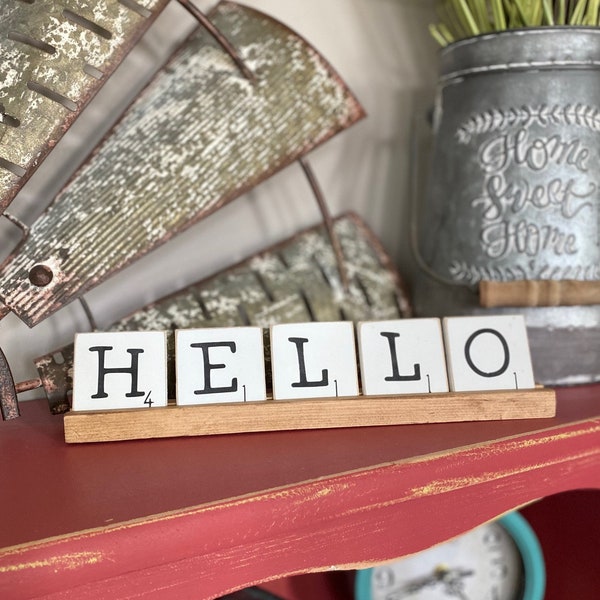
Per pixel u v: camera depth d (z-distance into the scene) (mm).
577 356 637
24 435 561
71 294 591
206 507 442
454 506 509
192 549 439
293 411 547
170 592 439
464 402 558
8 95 559
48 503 448
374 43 814
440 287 690
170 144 630
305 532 469
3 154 557
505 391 564
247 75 653
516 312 635
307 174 725
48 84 565
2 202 561
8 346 656
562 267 643
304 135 668
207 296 668
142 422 537
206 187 634
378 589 722
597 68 647
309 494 464
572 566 708
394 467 488
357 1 800
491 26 706
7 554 403
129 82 688
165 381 544
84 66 573
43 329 669
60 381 577
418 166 849
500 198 652
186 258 730
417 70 843
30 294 580
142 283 711
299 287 699
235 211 753
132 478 479
